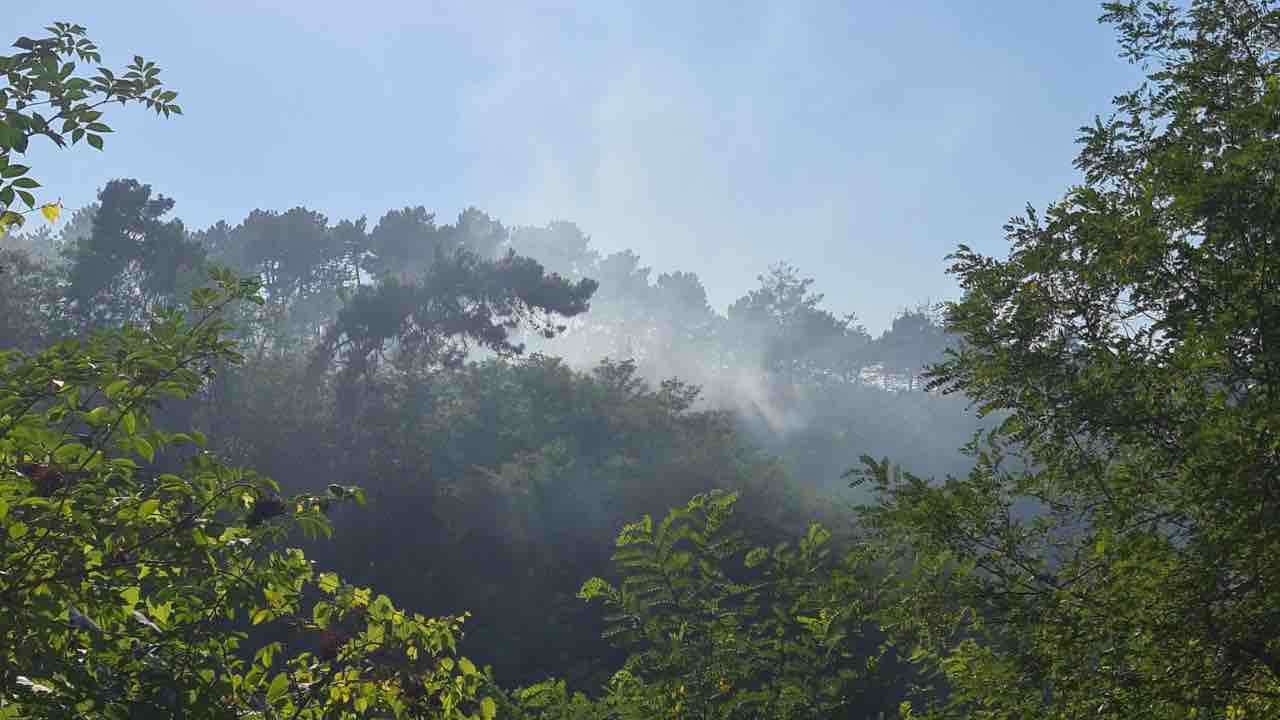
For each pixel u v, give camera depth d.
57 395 6.37
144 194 76.25
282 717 6.99
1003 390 12.13
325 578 7.52
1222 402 9.73
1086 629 10.23
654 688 9.05
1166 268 11.05
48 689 5.86
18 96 6.55
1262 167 10.70
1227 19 13.17
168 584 6.52
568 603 61.00
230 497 6.81
